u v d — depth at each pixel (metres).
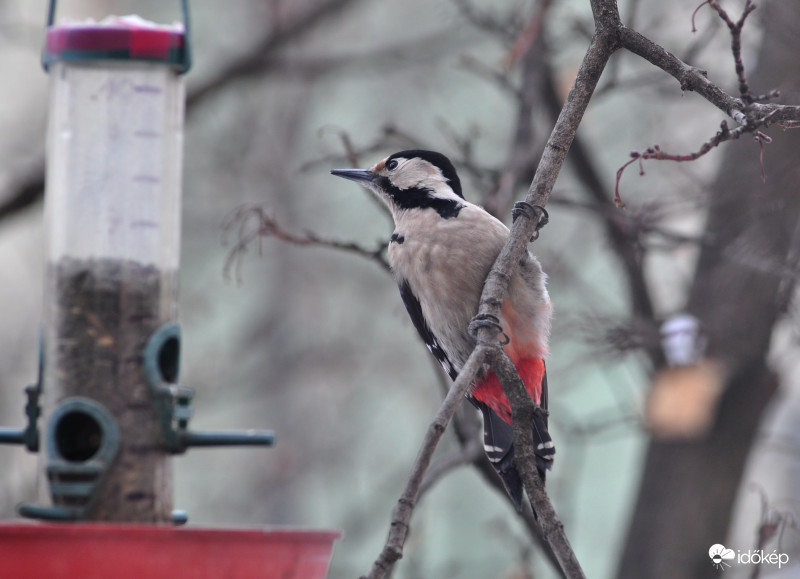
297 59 16.81
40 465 7.21
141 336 7.36
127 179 7.59
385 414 22.70
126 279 7.46
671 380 11.85
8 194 14.20
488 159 17.39
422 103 20.50
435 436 5.57
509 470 8.57
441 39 17.97
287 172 21.27
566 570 6.03
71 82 7.62
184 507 21.88
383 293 22.25
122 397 7.13
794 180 11.33
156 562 5.47
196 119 18.66
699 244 11.73
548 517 6.11
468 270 9.01
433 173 9.68
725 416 12.49
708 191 11.76
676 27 14.22
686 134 15.48
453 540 17.61
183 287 21.00
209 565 5.54
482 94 19.48
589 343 11.59
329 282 22.23
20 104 22.45
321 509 23.36
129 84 7.65
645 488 13.06
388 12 22.00
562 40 12.49
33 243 22.55
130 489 6.96
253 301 22.39
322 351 21.88
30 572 5.41
